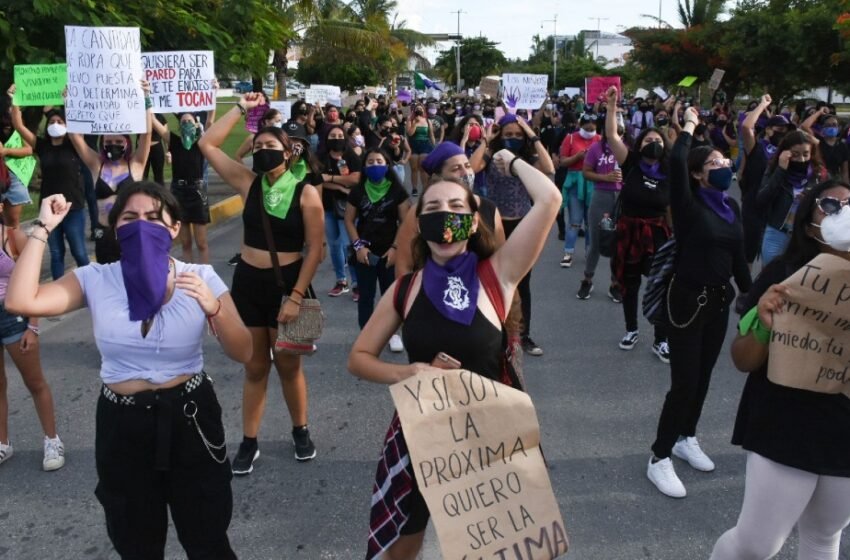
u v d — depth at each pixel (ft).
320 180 14.49
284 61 75.92
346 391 18.15
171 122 73.56
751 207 24.93
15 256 13.82
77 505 13.17
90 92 17.94
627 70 190.19
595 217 25.35
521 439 8.10
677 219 13.29
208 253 32.86
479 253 8.84
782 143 21.12
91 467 14.48
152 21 34.71
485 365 8.54
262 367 14.05
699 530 12.35
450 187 8.54
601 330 22.98
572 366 19.92
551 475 14.12
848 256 8.57
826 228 8.07
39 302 8.32
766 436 8.65
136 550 9.10
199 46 36.19
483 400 8.07
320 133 40.60
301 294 13.48
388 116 51.29
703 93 109.81
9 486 13.75
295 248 13.73
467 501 7.88
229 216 43.06
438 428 7.95
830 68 77.51
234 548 11.88
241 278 13.71
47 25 31.07
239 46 38.47
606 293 27.17
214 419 9.04
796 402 8.48
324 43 109.60
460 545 7.77
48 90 23.73
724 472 14.32
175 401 8.64
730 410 17.13
